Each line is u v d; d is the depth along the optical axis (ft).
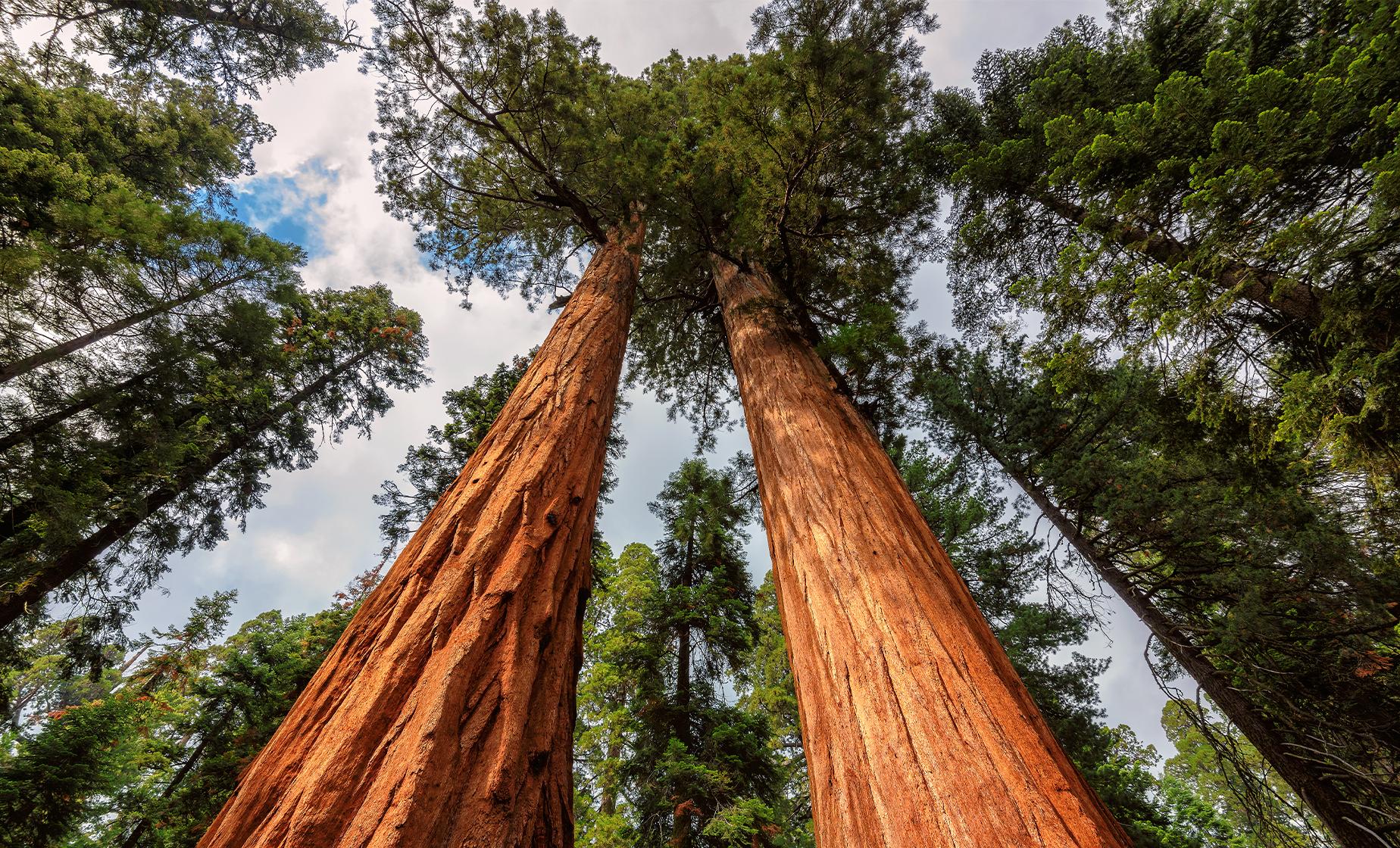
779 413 12.41
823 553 8.16
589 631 44.06
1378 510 15.15
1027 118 18.80
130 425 28.86
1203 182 9.93
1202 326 10.32
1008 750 4.85
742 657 34.42
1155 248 13.78
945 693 5.52
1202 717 22.15
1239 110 10.54
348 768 4.62
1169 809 43.27
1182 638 22.80
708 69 28.73
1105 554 25.58
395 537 36.09
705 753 27.22
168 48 46.88
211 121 54.03
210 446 40.32
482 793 4.77
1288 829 20.85
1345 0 10.49
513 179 25.96
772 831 24.09
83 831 35.70
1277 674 18.95
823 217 23.22
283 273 37.58
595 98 27.53
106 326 28.86
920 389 16.47
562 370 12.14
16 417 24.52
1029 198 19.22
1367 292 8.86
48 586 27.84
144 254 30.63
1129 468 24.47
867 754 5.49
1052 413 27.68
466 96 22.77
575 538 8.50
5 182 30.17
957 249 23.08
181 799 28.37
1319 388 8.63
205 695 32.63
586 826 34.45
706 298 26.96
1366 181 9.45
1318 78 9.30
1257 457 11.53
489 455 9.18
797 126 19.71
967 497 33.88
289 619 53.31
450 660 5.61
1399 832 16.43
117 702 30.19
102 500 28.19
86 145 42.14
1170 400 15.17
